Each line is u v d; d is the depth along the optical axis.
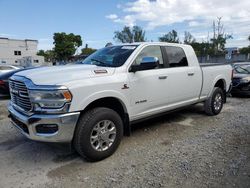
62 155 4.06
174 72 5.04
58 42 64.31
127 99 4.14
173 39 59.53
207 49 45.88
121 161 3.80
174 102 5.18
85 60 4.99
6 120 6.23
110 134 3.92
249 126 5.46
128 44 4.86
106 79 3.83
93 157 3.71
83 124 3.57
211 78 6.22
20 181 3.27
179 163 3.66
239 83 9.54
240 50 57.97
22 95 3.62
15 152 4.20
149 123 5.82
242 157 3.83
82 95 3.49
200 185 3.07
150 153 4.07
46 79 3.44
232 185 3.05
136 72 4.29
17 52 71.94
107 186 3.11
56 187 3.12
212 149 4.17
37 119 3.34
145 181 3.19
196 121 6.00
